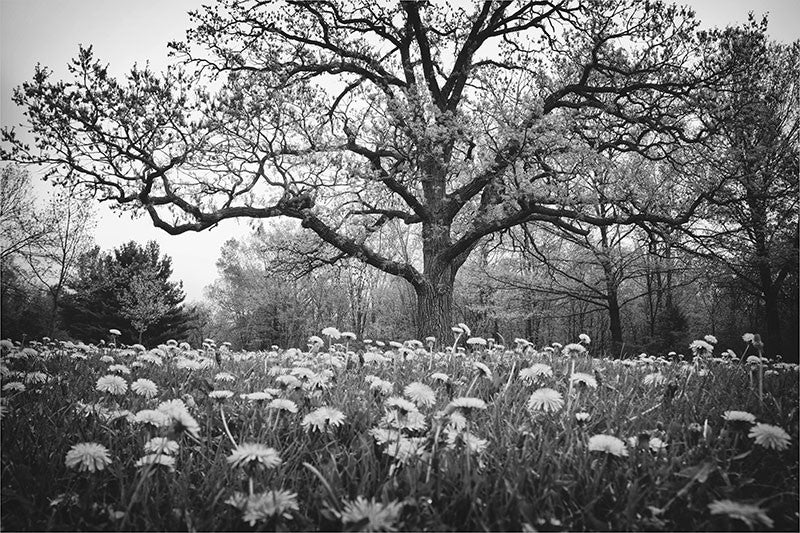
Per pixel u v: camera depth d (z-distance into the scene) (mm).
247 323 39938
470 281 21969
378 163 13023
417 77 14891
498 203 13391
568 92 13359
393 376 2939
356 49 13930
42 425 1932
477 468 1439
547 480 1364
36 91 8250
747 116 10578
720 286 18047
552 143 10273
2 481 1447
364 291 33594
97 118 8641
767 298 16500
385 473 1476
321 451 1628
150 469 1372
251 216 11617
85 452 1304
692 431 1711
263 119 10242
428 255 13281
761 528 1145
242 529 1215
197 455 1668
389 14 13508
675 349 19250
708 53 10906
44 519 1291
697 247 13242
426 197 13383
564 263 20188
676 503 1307
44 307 28844
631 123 12266
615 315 19500
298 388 2299
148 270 30438
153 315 29656
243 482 1403
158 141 9523
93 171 9383
